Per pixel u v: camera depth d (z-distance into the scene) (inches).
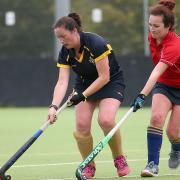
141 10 4008.4
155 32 805.9
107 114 818.8
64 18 796.0
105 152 1147.9
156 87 845.8
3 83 2618.1
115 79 837.2
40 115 2185.0
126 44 3973.9
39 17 4057.6
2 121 1955.0
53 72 2596.0
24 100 2618.1
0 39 4018.2
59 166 983.6
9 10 4040.4
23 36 4040.4
